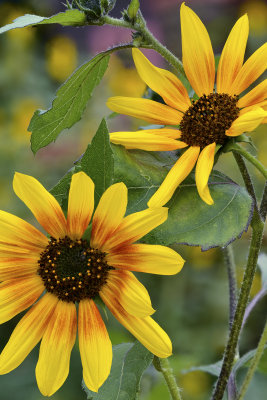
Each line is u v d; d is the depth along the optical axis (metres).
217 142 0.87
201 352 1.75
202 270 1.89
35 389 1.64
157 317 1.78
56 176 2.04
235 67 0.89
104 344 0.85
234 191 0.86
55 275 0.86
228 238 0.85
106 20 0.87
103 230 0.85
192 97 0.95
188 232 0.85
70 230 0.86
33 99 2.40
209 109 0.88
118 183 0.84
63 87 0.89
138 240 0.86
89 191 0.85
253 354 0.99
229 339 0.92
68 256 0.86
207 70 0.89
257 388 1.24
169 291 1.80
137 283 0.84
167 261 0.84
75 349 1.64
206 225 0.85
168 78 0.89
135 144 0.87
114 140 0.87
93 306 0.86
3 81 2.44
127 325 0.85
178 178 0.85
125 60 2.34
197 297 1.88
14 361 0.86
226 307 1.86
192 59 0.89
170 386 0.90
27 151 2.11
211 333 1.80
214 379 1.53
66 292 0.86
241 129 0.85
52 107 0.89
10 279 0.87
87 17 0.87
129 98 0.89
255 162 0.86
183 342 1.77
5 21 2.54
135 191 0.87
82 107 0.91
